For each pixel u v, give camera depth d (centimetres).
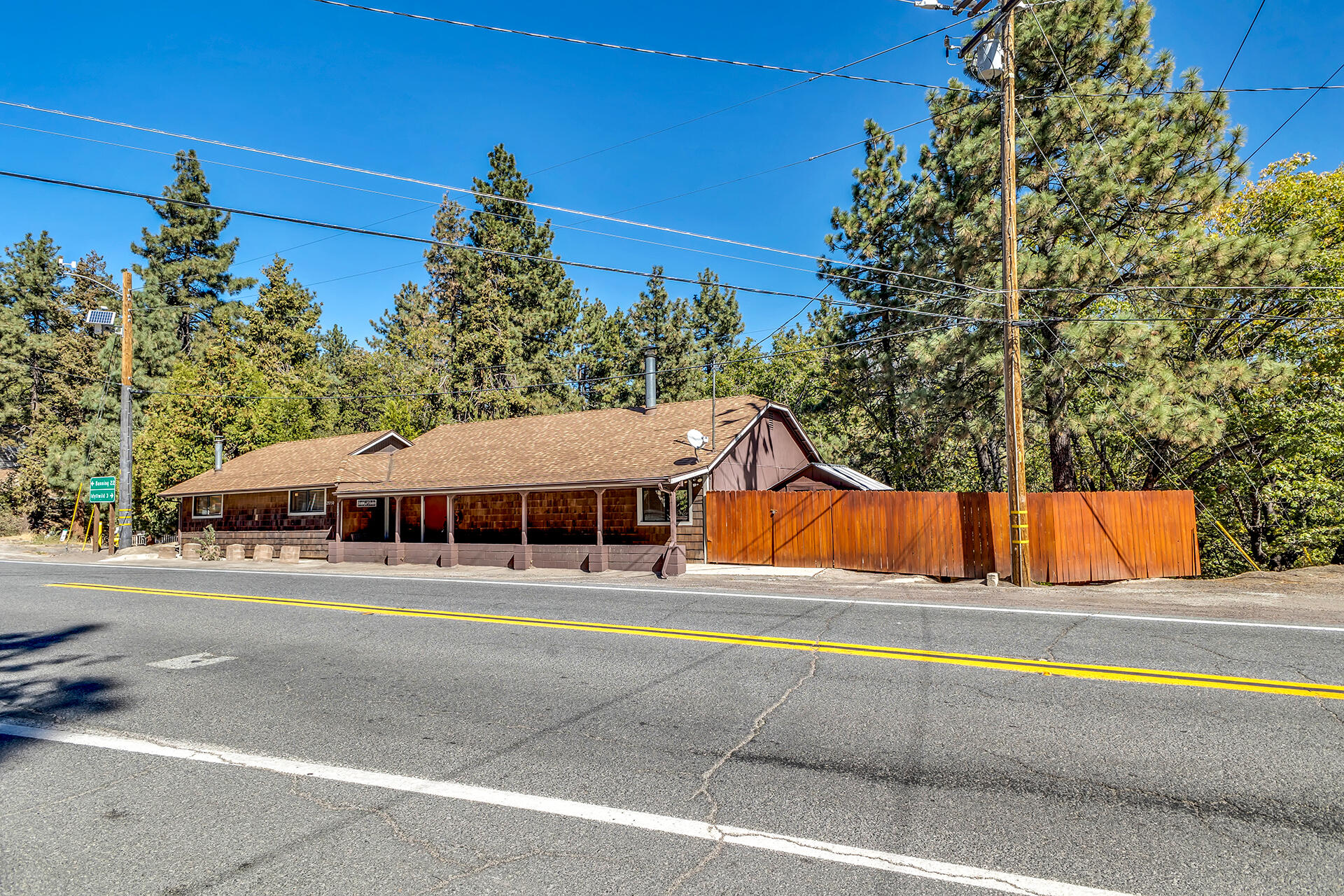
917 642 867
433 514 2605
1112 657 777
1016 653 800
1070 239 2025
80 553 3020
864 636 906
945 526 1669
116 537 3036
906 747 513
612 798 433
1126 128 1972
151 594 1451
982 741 525
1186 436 1722
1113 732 538
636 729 557
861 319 2950
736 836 384
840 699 628
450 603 1255
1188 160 1927
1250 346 2245
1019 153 2070
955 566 1652
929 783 451
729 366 4925
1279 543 2100
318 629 1006
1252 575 1522
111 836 391
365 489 2383
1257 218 2388
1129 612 1086
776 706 612
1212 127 1878
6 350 4772
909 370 2656
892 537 1723
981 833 386
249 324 4766
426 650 855
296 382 4331
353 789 451
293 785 457
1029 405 2003
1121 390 1797
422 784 457
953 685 672
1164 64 2025
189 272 5119
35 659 845
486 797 436
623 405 4784
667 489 1869
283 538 2778
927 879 339
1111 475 2461
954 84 2386
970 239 2091
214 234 5341
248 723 586
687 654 812
